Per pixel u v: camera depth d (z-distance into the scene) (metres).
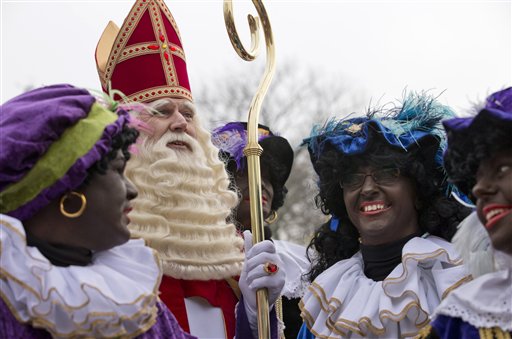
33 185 2.76
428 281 3.75
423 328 3.29
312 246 4.43
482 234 3.20
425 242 3.77
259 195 3.99
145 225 4.07
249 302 3.96
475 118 2.89
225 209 4.28
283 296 4.68
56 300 2.69
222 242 4.13
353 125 4.02
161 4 4.50
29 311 2.69
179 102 4.37
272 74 4.20
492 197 2.89
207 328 4.02
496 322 2.91
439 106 4.02
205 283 4.09
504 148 2.88
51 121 2.77
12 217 2.76
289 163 4.93
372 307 3.70
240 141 4.79
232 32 4.07
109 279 2.85
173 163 4.15
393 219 3.86
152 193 4.11
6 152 2.72
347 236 4.15
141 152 4.19
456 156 2.99
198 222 4.14
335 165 3.96
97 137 2.85
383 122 3.96
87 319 2.72
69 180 2.80
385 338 3.66
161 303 3.20
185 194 4.14
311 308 3.89
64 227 2.87
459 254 3.42
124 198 2.98
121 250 3.07
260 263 3.90
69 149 2.80
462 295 2.98
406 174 3.90
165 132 4.25
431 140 3.92
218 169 4.39
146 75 4.38
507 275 2.97
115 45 4.44
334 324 3.78
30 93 2.95
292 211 11.78
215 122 5.70
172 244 4.02
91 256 2.97
